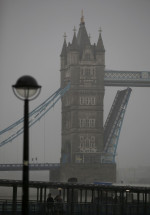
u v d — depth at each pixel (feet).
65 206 360.89
